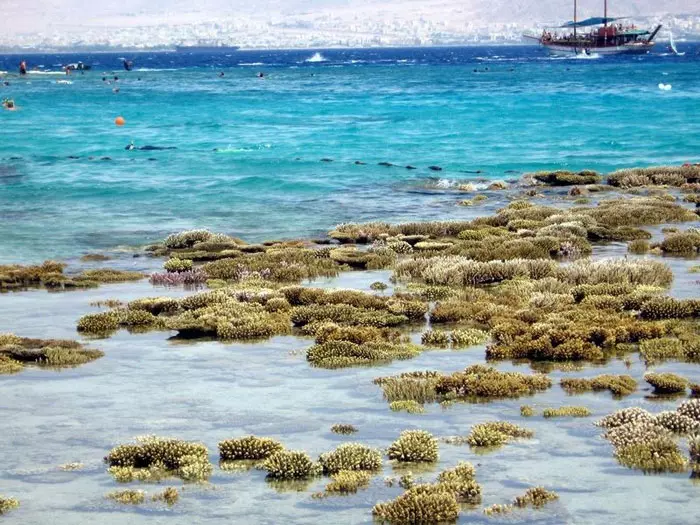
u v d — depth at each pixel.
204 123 91.94
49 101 126.19
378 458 16.08
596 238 37.19
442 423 18.03
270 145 72.12
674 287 28.80
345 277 31.39
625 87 132.38
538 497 14.66
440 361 22.09
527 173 53.06
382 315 25.70
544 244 34.31
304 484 15.55
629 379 20.12
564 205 44.56
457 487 14.90
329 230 40.34
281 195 49.69
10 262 34.94
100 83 177.62
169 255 35.84
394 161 61.91
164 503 14.89
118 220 43.44
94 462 16.52
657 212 40.72
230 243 36.56
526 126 82.38
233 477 15.83
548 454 16.42
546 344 22.25
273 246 36.28
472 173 56.06
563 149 66.56
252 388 20.34
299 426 18.02
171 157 65.25
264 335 24.61
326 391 20.05
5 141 76.81
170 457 16.41
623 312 25.80
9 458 16.73
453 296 27.89
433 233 37.94
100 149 70.69
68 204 47.66
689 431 17.23
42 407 19.34
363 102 116.12
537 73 186.75
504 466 15.96
